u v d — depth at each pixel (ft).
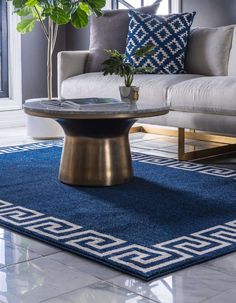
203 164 11.87
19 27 15.29
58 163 11.77
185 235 7.32
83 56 14.92
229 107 10.99
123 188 9.73
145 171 11.07
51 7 14.05
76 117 9.12
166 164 11.78
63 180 10.05
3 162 11.84
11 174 10.75
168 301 5.49
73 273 6.18
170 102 12.03
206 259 6.51
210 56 13.56
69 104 9.68
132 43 13.91
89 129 9.61
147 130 15.21
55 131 14.87
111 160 9.85
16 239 7.28
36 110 9.50
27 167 11.36
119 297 5.58
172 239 7.16
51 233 7.39
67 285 5.87
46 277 6.07
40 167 11.37
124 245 6.93
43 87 17.92
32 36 17.43
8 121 16.94
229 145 12.78
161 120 12.41
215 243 7.02
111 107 9.54
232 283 5.90
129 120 9.60
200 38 13.84
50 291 5.72
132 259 6.46
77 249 6.80
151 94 12.35
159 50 13.66
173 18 13.96
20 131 16.16
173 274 6.13
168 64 13.65
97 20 15.07
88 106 9.41
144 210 8.44
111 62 10.04
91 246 6.90
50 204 8.74
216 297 5.56
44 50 17.78
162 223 7.81
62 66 14.60
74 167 9.87
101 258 6.49
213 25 14.88
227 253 6.73
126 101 10.22
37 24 17.49
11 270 6.27
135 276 6.06
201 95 11.43
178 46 13.75
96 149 9.77
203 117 11.60
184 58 13.88
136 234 7.35
